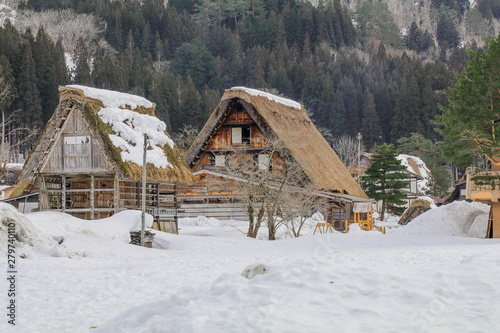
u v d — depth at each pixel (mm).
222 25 171125
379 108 116250
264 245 24969
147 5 150625
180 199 43375
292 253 20688
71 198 33188
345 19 166625
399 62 138625
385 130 114125
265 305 7867
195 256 20297
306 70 118000
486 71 26312
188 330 7109
